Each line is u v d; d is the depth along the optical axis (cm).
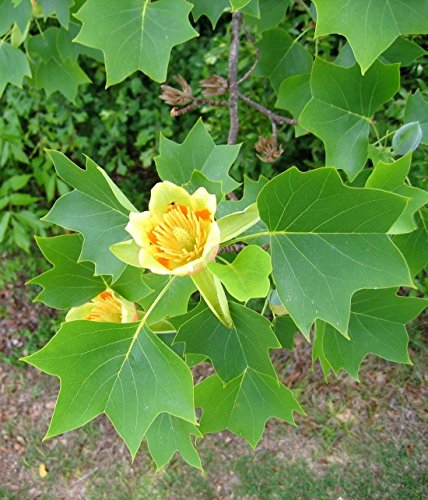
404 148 45
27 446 117
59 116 125
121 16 40
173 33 40
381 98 44
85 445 116
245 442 110
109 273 39
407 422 107
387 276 31
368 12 33
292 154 111
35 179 128
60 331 34
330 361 43
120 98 123
